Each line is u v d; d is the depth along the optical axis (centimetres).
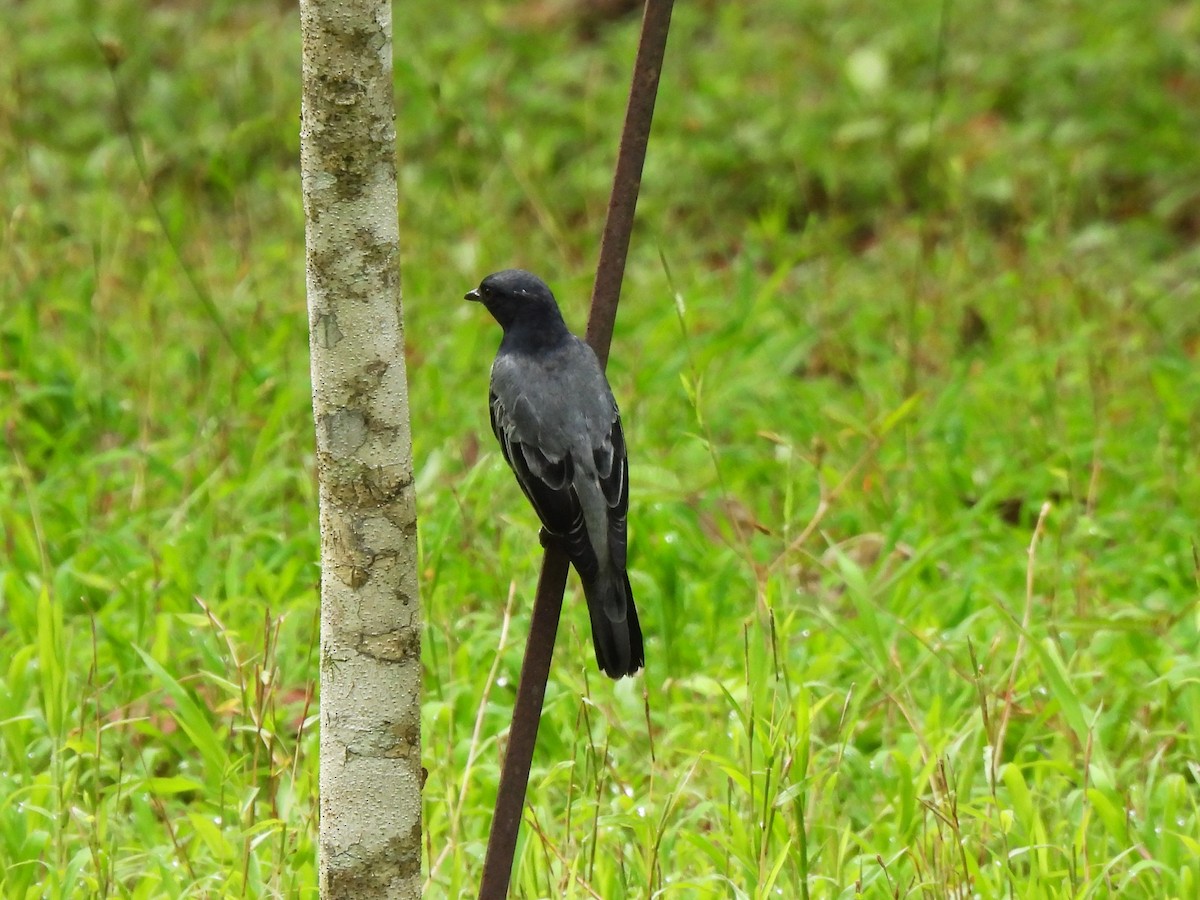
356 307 621
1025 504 1300
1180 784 862
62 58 2183
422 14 2350
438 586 1077
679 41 2347
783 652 945
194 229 1767
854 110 2089
